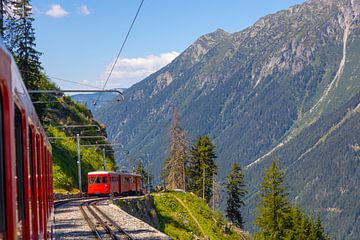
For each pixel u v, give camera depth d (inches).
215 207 4397.1
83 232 1181.1
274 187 3201.3
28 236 316.5
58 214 1598.2
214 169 4468.5
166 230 2741.1
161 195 3307.1
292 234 3127.5
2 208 211.9
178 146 4301.2
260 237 3216.0
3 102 225.0
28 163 331.9
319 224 3540.8
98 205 1994.3
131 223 1403.8
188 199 3457.2
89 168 3287.4
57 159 2883.9
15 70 275.3
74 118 3801.7
